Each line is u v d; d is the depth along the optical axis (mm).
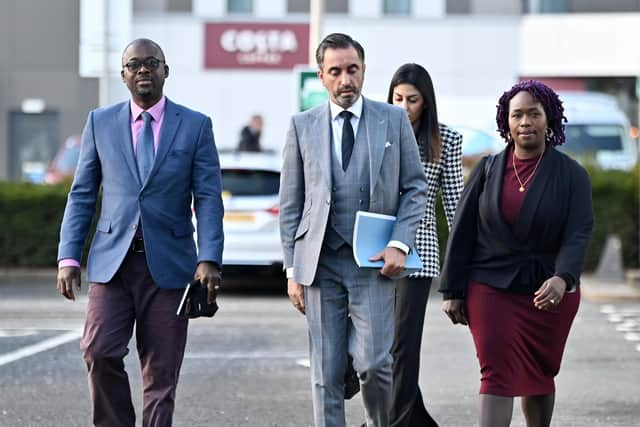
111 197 12273
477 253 12312
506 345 12094
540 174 12086
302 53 66250
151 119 12367
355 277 12062
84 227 12438
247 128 48688
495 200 12133
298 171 12281
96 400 12289
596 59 65500
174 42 66562
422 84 13953
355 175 12070
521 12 65812
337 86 12086
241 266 30484
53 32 70375
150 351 12289
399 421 13734
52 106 70438
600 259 37156
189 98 66625
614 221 37125
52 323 26047
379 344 12031
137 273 12203
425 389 18109
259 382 18734
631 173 37656
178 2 66562
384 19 65938
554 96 12188
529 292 12102
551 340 12156
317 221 12055
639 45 65188
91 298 12289
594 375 19359
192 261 12367
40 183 38125
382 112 12273
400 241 11992
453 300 12383
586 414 16312
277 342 22906
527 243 12070
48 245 37312
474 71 65750
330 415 12156
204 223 12234
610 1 65875
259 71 66375
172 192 12258
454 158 14164
